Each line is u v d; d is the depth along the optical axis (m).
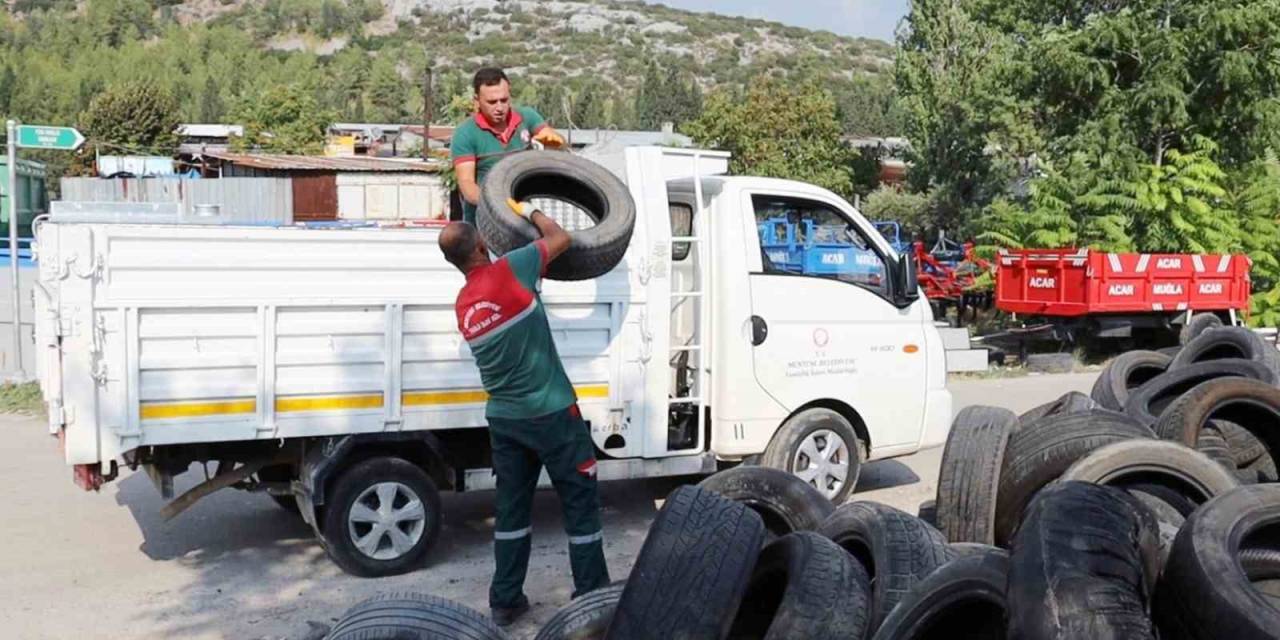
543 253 6.17
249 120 66.12
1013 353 18.81
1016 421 6.23
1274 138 21.52
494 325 6.00
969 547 4.93
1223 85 20.66
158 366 6.68
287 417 6.96
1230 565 4.04
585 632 4.76
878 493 9.23
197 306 6.72
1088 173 20.95
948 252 27.80
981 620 4.14
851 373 8.59
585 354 7.68
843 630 4.22
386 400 7.14
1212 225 19.92
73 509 8.65
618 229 6.68
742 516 4.60
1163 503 5.21
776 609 4.55
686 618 4.36
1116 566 3.75
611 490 9.24
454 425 7.34
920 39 36.91
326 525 7.01
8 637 6.06
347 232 7.03
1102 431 5.82
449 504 8.83
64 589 6.83
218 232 6.76
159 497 9.01
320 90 150.50
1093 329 17.59
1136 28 21.44
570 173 6.89
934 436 9.06
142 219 7.90
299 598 6.72
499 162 6.79
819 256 8.60
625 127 133.12
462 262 6.15
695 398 8.19
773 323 8.24
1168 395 8.25
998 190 34.22
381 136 67.19
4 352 14.95
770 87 40.97
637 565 4.50
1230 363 8.12
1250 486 4.44
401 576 7.16
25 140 13.95
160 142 64.31
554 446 6.10
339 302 7.01
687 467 8.13
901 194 38.09
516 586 6.29
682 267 8.42
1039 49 22.50
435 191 36.22
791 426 8.30
